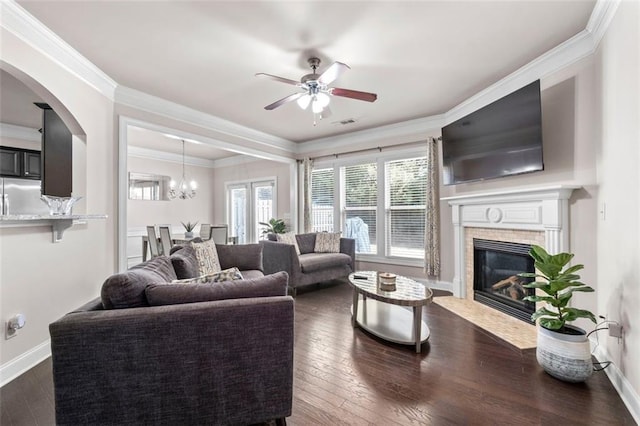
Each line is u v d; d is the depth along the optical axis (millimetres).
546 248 2596
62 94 2445
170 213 6848
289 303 1467
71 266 2549
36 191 4523
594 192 2279
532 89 2654
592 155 2312
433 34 2314
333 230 5578
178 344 1333
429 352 2344
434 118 4297
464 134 3516
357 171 5301
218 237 5168
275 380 1455
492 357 2258
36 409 1672
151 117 3533
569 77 2506
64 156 2836
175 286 1453
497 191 3064
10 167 4309
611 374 1926
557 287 1910
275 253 4262
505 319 3074
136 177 6227
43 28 2160
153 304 1403
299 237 5062
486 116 3188
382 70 2900
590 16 2098
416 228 4637
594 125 2281
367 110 4039
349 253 4883
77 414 1258
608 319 2006
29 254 2146
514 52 2590
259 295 1521
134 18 2090
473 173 3389
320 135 5383
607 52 2004
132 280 1399
